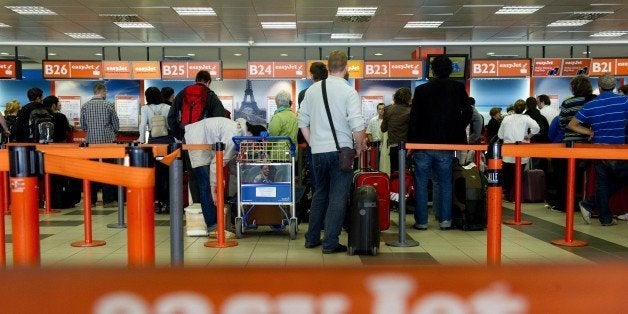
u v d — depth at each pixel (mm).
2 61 14516
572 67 14305
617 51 17984
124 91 16328
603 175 5496
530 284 821
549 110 8844
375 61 14438
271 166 4906
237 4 11477
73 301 825
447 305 823
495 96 16438
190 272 820
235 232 5117
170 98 7223
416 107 5320
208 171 4918
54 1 11164
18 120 7574
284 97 5438
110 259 4109
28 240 1680
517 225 5660
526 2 11430
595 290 817
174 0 11141
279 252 4305
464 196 5324
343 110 4152
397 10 12141
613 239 4824
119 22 13266
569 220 4586
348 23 13523
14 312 826
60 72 14406
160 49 17438
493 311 823
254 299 821
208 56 18875
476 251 4320
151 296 823
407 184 6598
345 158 4035
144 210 1844
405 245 4512
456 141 5324
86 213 4711
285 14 12492
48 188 6844
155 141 6891
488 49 17641
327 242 4230
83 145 5852
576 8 12000
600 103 5383
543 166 8023
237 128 5027
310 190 5852
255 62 14516
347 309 821
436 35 15258
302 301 822
